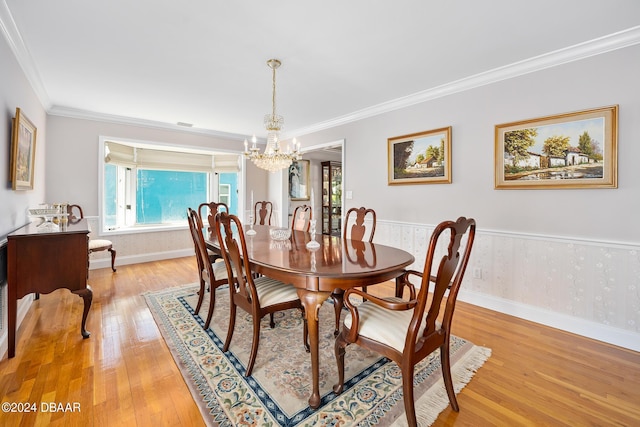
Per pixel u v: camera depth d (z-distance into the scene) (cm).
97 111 387
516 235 261
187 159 548
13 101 221
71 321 245
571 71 228
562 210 237
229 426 136
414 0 169
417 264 337
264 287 198
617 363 190
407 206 345
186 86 299
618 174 211
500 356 197
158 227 486
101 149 406
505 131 264
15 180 220
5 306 201
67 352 197
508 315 266
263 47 222
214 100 343
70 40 211
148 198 521
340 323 234
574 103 227
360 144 397
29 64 245
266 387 165
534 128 246
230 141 536
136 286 339
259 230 333
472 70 264
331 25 194
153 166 513
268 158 293
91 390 159
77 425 135
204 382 168
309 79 282
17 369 177
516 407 150
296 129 491
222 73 268
